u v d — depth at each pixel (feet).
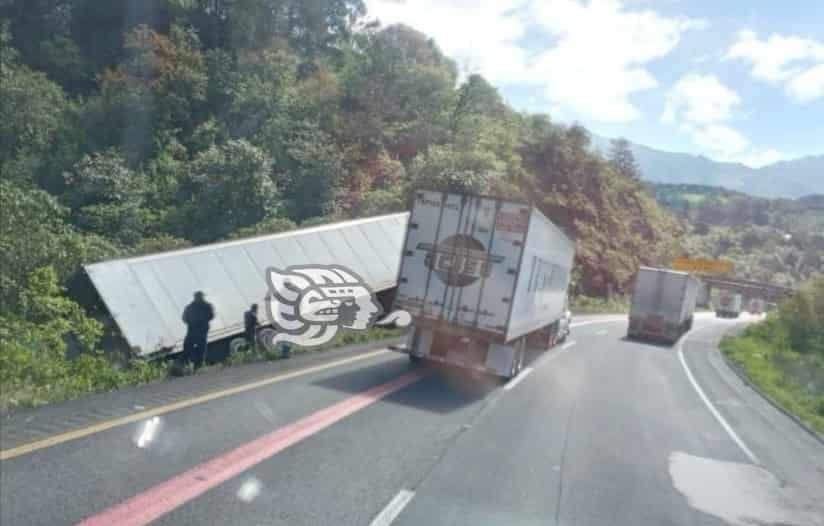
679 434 36.96
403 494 21.06
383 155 175.01
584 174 247.50
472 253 45.24
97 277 44.96
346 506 19.38
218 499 18.60
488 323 44.57
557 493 23.21
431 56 254.27
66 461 20.20
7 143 146.92
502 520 19.92
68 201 135.95
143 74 179.42
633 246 265.54
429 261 46.06
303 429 27.30
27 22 204.64
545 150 238.68
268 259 60.03
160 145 165.99
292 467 22.26
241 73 195.83
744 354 104.88
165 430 24.76
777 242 514.68
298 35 254.68
